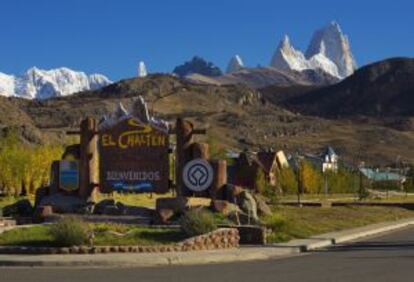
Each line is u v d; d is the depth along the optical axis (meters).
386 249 28.41
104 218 31.30
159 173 33.53
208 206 32.00
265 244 28.58
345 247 29.62
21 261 21.08
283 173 101.12
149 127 33.62
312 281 17.56
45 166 74.19
